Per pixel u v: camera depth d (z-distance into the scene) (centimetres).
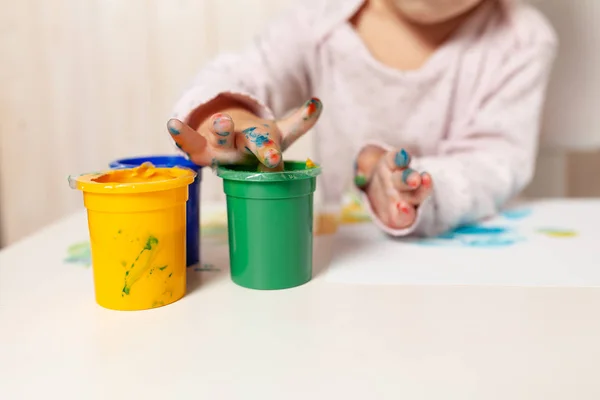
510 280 48
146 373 33
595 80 94
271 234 46
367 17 82
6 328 40
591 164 101
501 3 80
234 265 48
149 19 99
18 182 105
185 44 99
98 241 42
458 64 79
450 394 30
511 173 72
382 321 39
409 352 35
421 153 84
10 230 107
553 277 48
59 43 100
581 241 59
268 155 43
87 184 41
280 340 37
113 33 100
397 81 80
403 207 57
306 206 47
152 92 101
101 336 38
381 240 61
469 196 64
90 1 99
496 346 35
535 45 78
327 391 30
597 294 44
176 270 44
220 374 32
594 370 32
